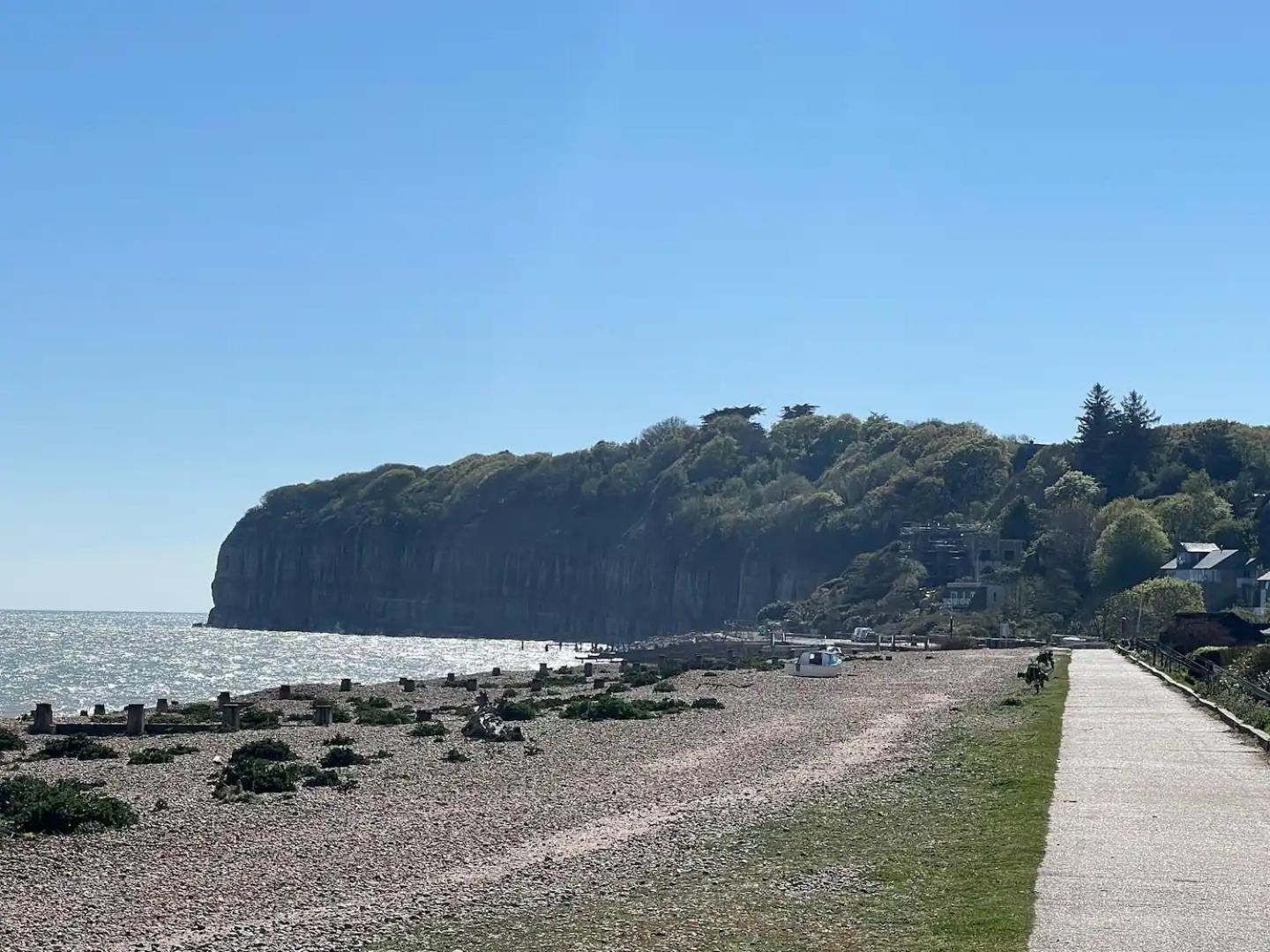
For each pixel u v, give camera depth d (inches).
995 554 7682.1
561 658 7696.9
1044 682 2437.3
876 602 7829.7
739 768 1439.5
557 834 1029.8
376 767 1520.7
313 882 861.8
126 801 1235.9
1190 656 2659.9
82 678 5487.2
